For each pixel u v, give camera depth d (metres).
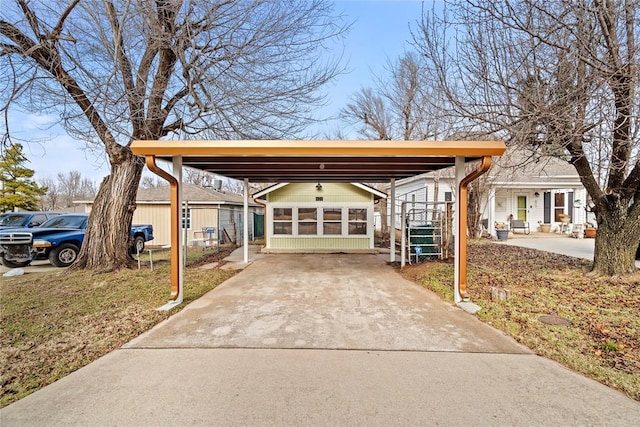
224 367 3.24
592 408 2.56
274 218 12.35
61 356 3.50
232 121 7.92
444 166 7.29
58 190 46.91
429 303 5.45
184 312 5.00
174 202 5.52
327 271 8.41
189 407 2.59
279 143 4.96
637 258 8.26
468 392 2.79
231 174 9.05
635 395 2.72
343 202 12.30
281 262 9.91
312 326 4.38
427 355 3.49
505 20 5.81
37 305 5.31
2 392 2.83
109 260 8.02
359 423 2.39
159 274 7.68
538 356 3.45
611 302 4.96
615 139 5.48
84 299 5.65
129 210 8.21
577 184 14.05
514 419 2.44
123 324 4.45
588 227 14.14
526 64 5.76
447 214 8.98
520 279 6.56
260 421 2.42
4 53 6.53
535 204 15.95
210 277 7.43
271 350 3.63
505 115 5.66
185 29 7.24
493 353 3.53
